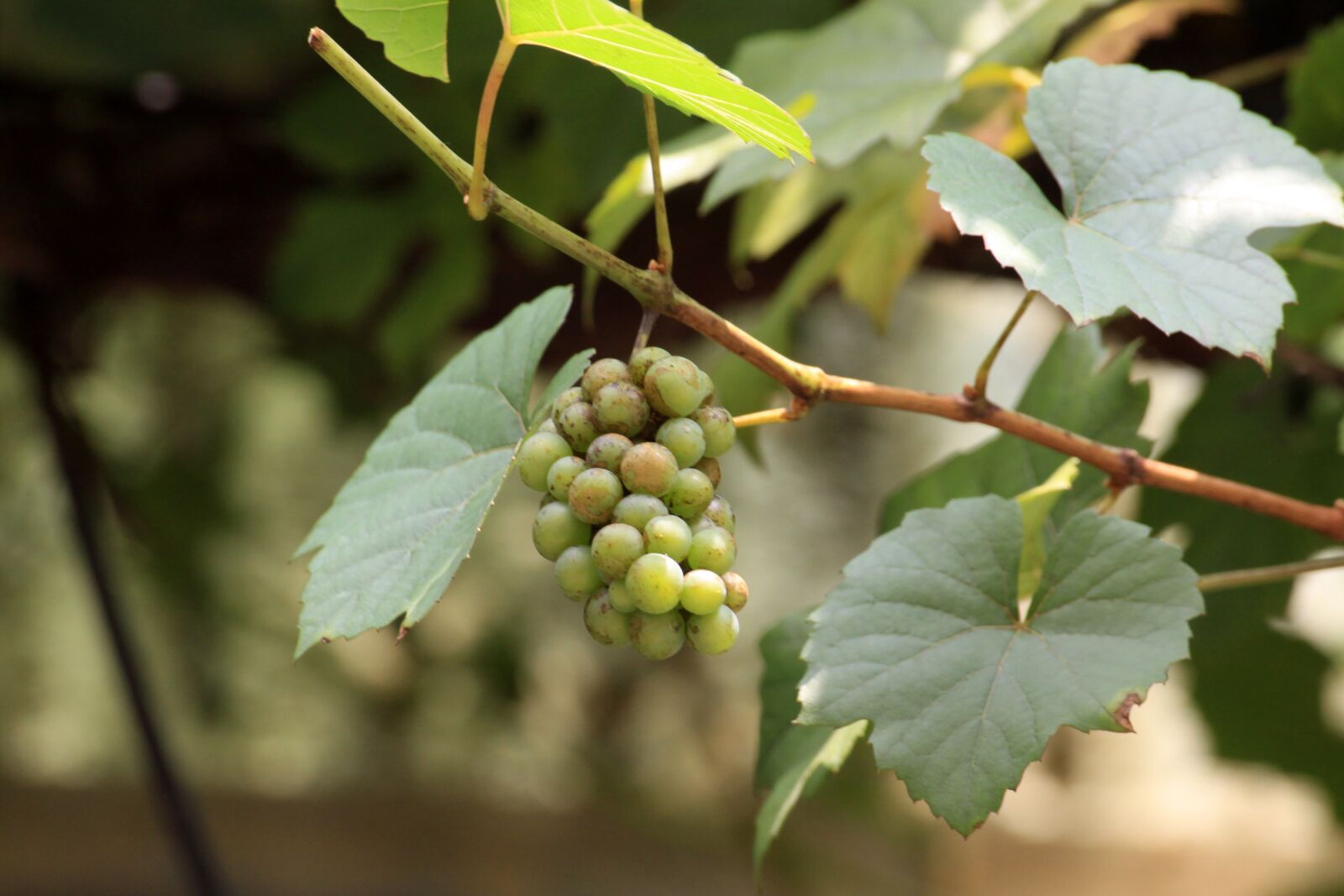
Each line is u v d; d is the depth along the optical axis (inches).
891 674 45.3
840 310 113.2
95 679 157.2
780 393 61.3
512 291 79.5
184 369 122.9
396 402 95.6
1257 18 66.1
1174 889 228.8
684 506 43.5
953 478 51.9
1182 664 82.9
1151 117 46.6
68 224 79.8
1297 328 55.1
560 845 172.2
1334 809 83.0
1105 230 45.8
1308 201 45.8
